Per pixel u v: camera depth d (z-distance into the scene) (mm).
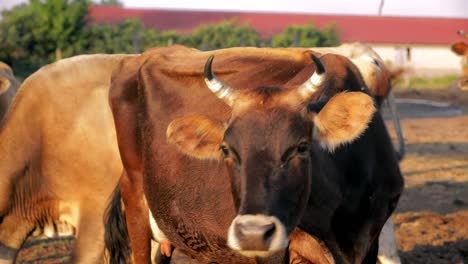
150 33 38906
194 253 6215
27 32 32719
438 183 15406
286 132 4422
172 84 6324
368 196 5379
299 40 42281
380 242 7980
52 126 7684
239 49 6340
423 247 10156
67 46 33281
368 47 7621
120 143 6840
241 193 4395
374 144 5430
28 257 10055
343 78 5473
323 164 4973
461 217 12031
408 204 13266
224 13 63156
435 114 32281
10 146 7695
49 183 7754
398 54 61875
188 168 5871
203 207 5695
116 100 6871
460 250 9906
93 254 7680
